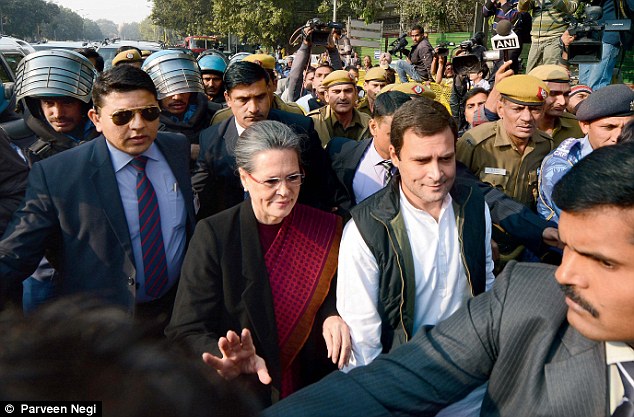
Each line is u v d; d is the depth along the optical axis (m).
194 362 0.56
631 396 1.06
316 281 2.14
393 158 2.05
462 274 2.06
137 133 2.36
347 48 10.02
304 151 2.78
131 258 2.37
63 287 2.38
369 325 2.03
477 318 1.28
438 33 14.18
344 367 2.06
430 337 1.33
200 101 3.90
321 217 2.22
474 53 5.43
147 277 2.46
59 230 2.36
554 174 2.85
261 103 3.00
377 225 2.01
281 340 2.11
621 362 1.07
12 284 2.21
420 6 14.55
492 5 6.69
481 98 4.29
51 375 0.49
